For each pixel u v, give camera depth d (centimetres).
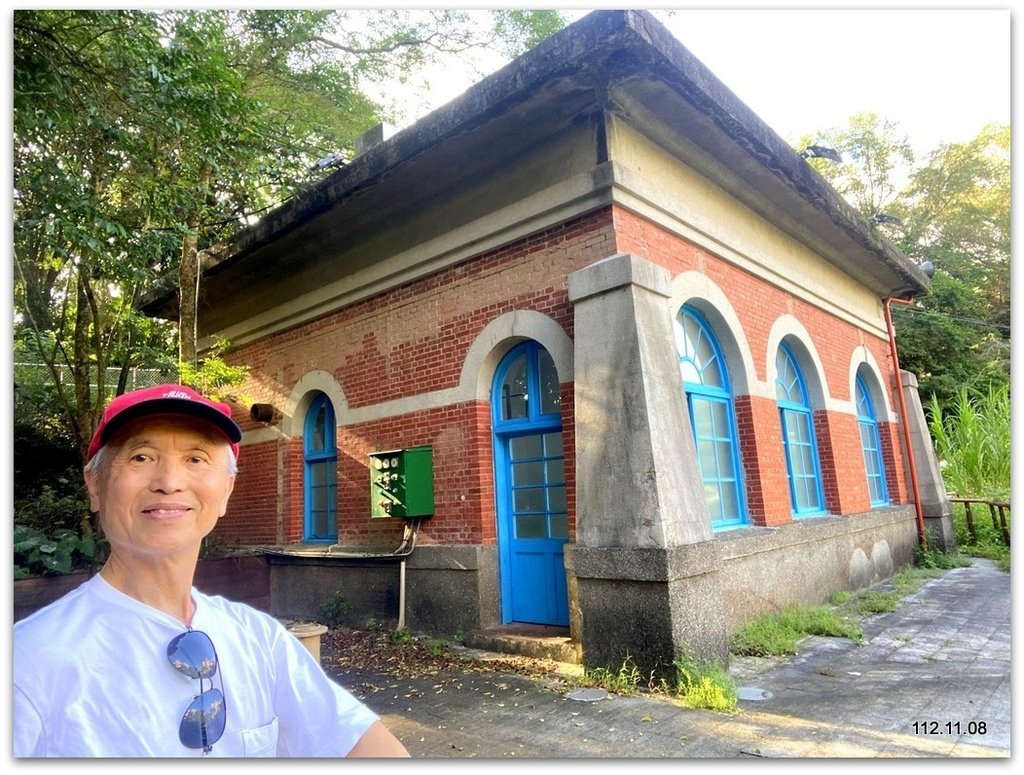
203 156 692
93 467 172
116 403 168
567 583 615
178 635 158
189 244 941
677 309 680
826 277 1071
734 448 784
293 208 828
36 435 1207
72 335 1246
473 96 624
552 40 568
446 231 757
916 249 2398
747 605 685
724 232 786
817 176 833
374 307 848
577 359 588
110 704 142
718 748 393
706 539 542
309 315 936
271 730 168
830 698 482
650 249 657
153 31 627
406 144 684
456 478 723
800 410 959
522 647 618
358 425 846
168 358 1020
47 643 142
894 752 380
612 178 607
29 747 132
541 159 676
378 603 782
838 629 677
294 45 1066
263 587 914
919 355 1994
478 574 682
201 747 150
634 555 514
